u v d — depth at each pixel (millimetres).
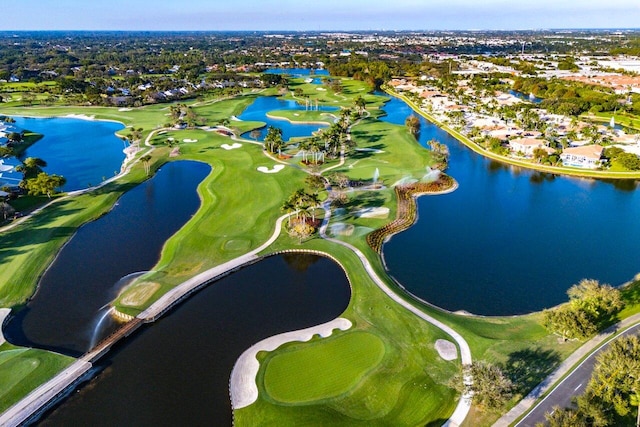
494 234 88562
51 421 47000
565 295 68188
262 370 52281
